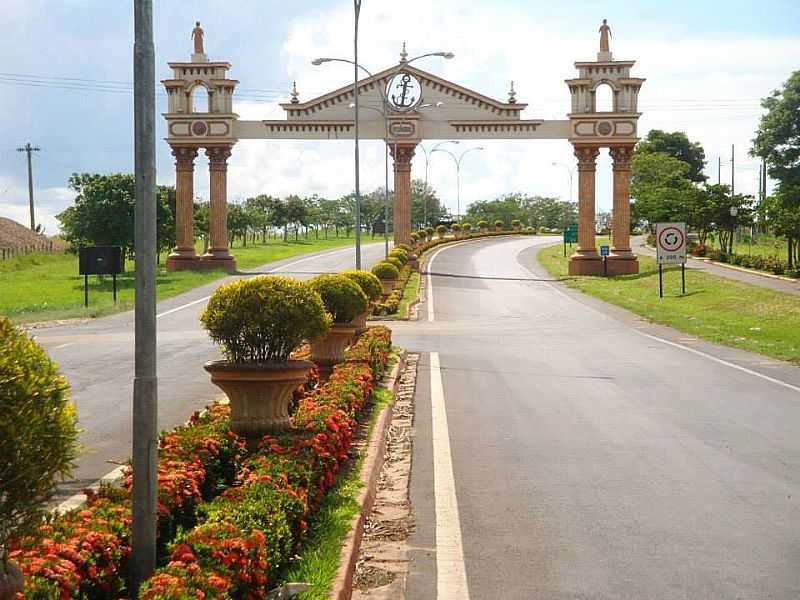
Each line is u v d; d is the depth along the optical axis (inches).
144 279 245.9
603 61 2251.5
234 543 229.3
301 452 348.5
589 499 381.4
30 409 164.6
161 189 2918.3
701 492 391.5
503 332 1197.7
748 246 2933.1
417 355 931.3
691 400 641.0
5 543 173.8
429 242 3373.5
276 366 402.9
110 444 494.0
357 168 1583.4
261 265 2679.6
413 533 336.2
